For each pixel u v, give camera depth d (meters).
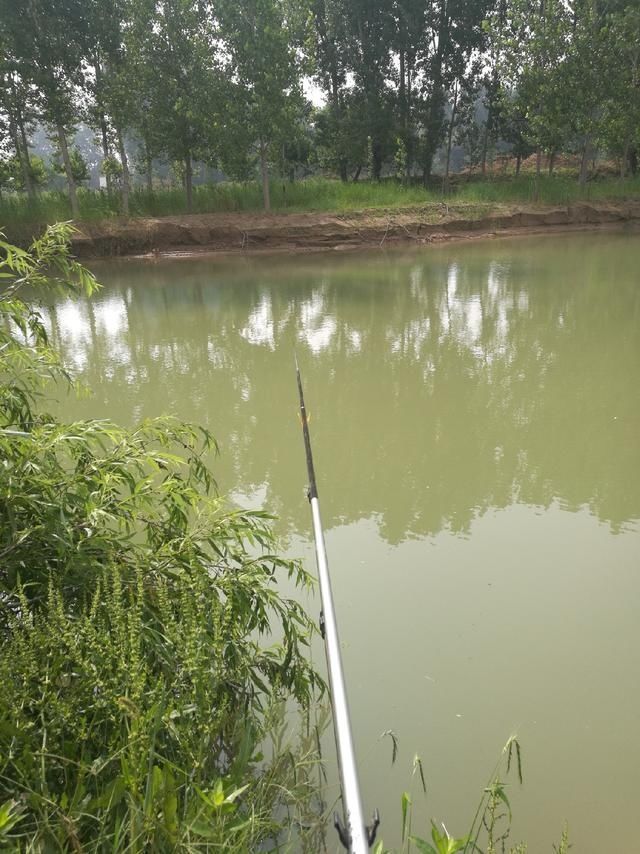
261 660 2.50
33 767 1.57
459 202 25.42
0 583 2.00
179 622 2.13
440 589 3.41
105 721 1.77
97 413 6.37
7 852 1.32
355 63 28.81
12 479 2.06
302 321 11.05
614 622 3.13
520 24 25.22
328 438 5.70
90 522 2.15
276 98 22.64
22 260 2.55
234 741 2.11
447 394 6.87
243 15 21.64
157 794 1.55
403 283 14.83
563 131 25.59
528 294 12.80
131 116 22.41
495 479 4.80
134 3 21.36
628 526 4.05
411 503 4.43
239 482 4.81
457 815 2.15
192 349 9.27
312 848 1.95
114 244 21.38
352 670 2.82
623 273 15.13
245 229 22.47
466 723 2.53
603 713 2.59
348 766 1.22
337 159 30.61
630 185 28.22
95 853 1.46
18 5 20.64
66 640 1.72
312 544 3.90
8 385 2.54
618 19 24.33
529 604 3.27
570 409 6.31
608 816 2.17
